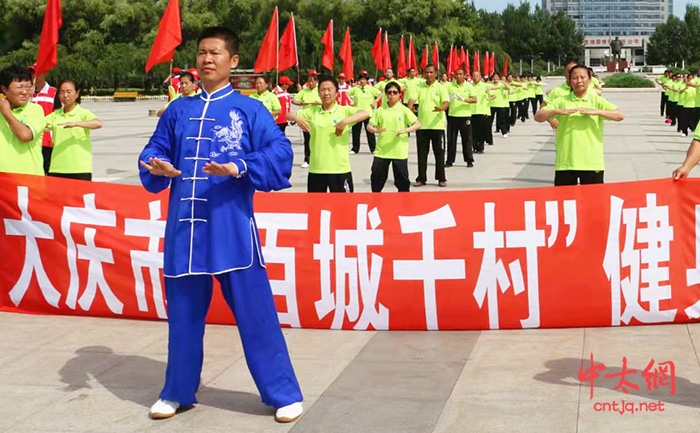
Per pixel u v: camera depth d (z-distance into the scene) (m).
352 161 17.75
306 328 6.25
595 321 6.04
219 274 4.60
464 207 6.05
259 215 6.23
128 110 40.97
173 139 4.71
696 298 6.05
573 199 5.99
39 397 4.98
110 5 57.28
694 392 4.80
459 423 4.44
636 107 39.03
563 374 5.14
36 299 6.77
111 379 5.28
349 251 6.15
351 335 6.08
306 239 6.18
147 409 4.78
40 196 6.69
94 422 4.60
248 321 4.57
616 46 105.56
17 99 7.18
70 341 6.07
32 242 6.73
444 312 6.09
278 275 6.22
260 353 4.59
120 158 17.86
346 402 4.79
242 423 4.55
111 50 55.97
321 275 6.19
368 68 55.53
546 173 15.14
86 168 9.20
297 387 4.65
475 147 19.23
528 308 6.05
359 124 19.33
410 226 6.09
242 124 4.61
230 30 4.70
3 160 7.21
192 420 4.61
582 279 6.02
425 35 60.72
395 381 5.10
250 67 55.59
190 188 4.55
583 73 8.31
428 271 6.08
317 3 57.34
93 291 6.64
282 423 4.54
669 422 4.38
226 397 4.95
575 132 8.39
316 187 9.52
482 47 67.94
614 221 5.99
